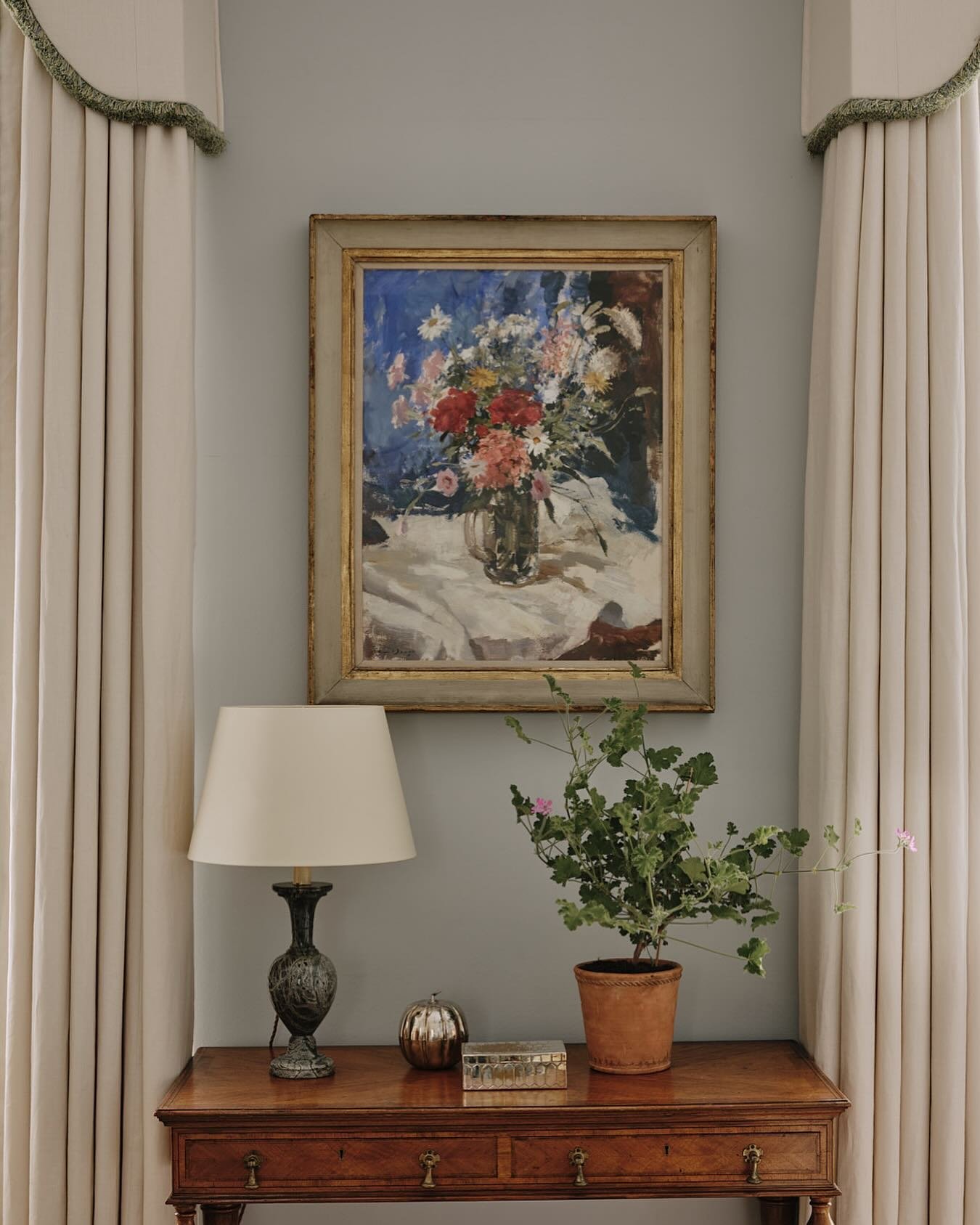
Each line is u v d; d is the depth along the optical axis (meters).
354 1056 2.32
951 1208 2.21
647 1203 2.41
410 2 2.48
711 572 2.43
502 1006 2.43
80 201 2.28
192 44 2.32
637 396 2.46
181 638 2.29
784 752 2.47
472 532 2.45
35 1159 2.18
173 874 2.25
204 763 2.43
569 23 2.49
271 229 2.47
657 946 2.20
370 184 2.48
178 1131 2.01
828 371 2.39
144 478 2.27
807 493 2.42
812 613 2.39
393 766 2.17
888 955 2.24
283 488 2.46
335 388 2.44
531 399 2.46
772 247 2.49
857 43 2.28
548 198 2.48
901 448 2.29
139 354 2.31
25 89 2.26
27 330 2.26
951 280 2.29
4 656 2.35
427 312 2.46
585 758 2.44
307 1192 2.01
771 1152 2.03
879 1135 2.23
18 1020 2.23
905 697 2.28
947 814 2.25
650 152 2.49
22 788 2.25
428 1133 2.01
